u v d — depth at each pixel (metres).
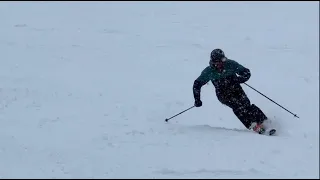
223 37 71.38
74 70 48.72
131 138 26.34
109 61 54.28
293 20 87.44
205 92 42.03
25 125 29.12
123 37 69.56
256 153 23.50
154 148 24.44
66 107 34.41
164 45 64.69
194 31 75.94
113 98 38.12
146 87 43.00
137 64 53.34
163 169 21.28
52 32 70.81
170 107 36.66
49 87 40.53
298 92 42.09
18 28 72.38
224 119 34.62
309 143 25.48
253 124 28.28
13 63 50.06
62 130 28.08
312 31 76.56
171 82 45.75
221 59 28.11
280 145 25.00
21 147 24.58
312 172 20.81
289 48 63.72
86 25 78.31
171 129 28.50
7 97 36.50
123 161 22.53
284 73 49.94
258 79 47.12
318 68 52.34
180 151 23.91
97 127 28.91
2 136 26.52
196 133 27.41
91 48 61.25
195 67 53.00
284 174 20.58
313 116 33.25
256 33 74.81
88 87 41.62
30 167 21.69
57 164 22.14
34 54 55.44
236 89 28.73
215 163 22.12
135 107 35.50
